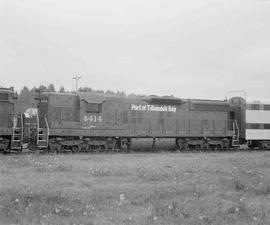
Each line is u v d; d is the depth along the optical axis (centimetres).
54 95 2670
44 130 2591
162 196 1145
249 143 3453
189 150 3144
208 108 3281
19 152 2541
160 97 3077
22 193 1098
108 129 2811
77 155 2428
